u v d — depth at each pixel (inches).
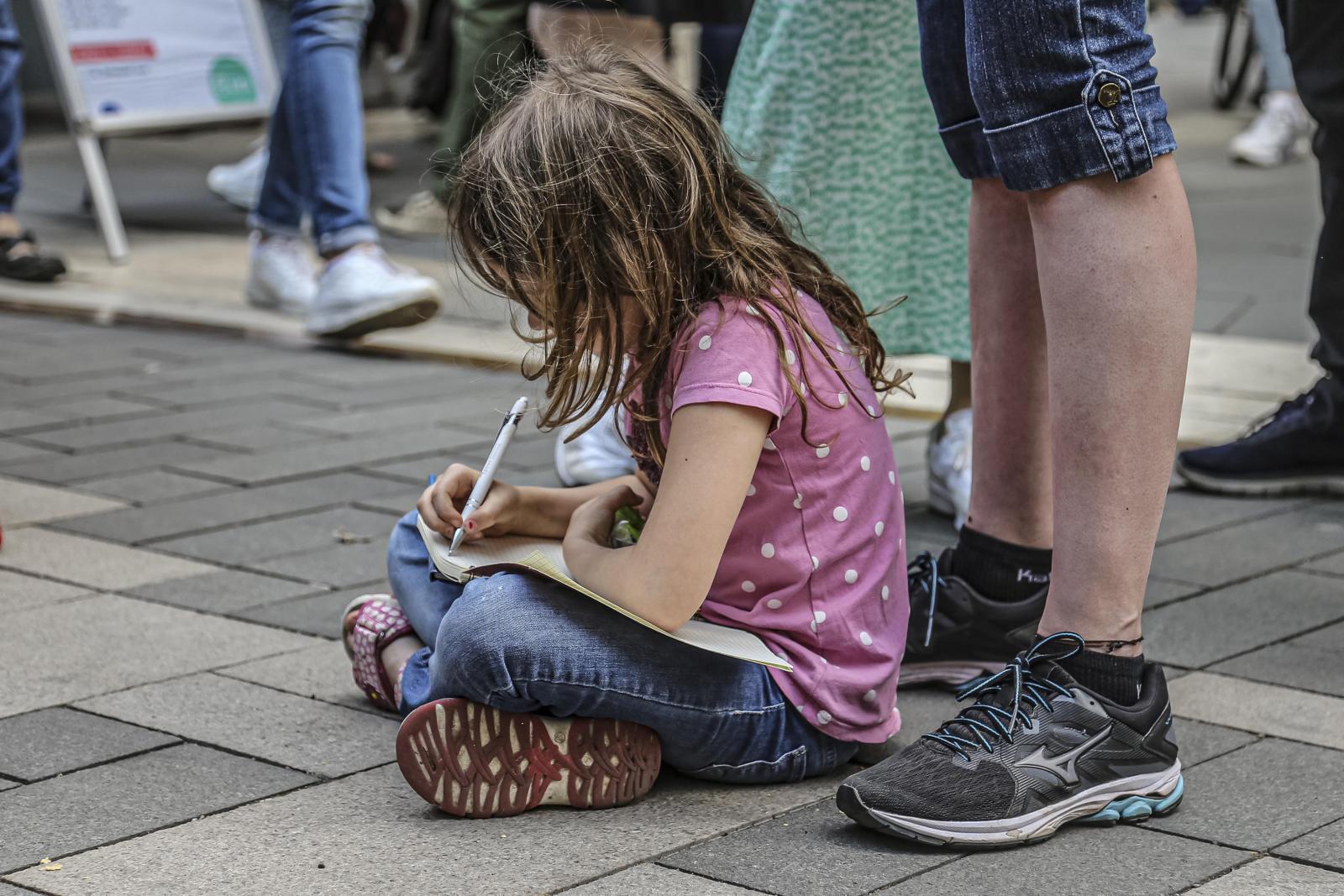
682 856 74.4
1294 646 103.9
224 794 80.5
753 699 81.0
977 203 93.9
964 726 78.6
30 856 73.3
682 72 213.6
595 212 76.3
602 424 136.5
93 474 147.8
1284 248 261.1
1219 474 144.0
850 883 71.6
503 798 77.8
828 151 124.8
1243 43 470.6
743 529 81.7
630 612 76.6
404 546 90.9
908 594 90.9
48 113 454.0
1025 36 74.4
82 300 233.0
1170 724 81.0
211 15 277.0
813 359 80.2
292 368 197.2
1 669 97.9
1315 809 79.8
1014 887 71.2
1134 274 74.6
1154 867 73.4
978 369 96.3
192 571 118.8
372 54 490.6
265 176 223.8
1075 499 78.6
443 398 181.5
